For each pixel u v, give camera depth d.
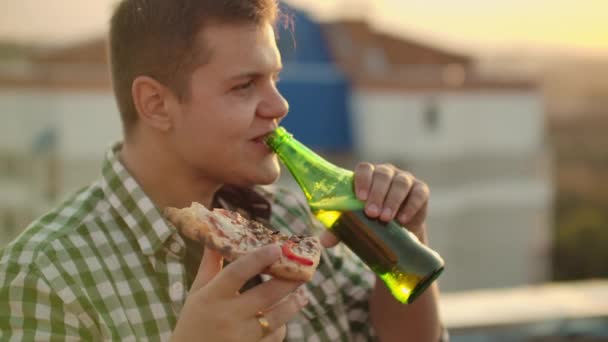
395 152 15.44
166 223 1.31
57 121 13.72
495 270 17.12
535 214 17.58
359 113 14.64
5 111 13.42
